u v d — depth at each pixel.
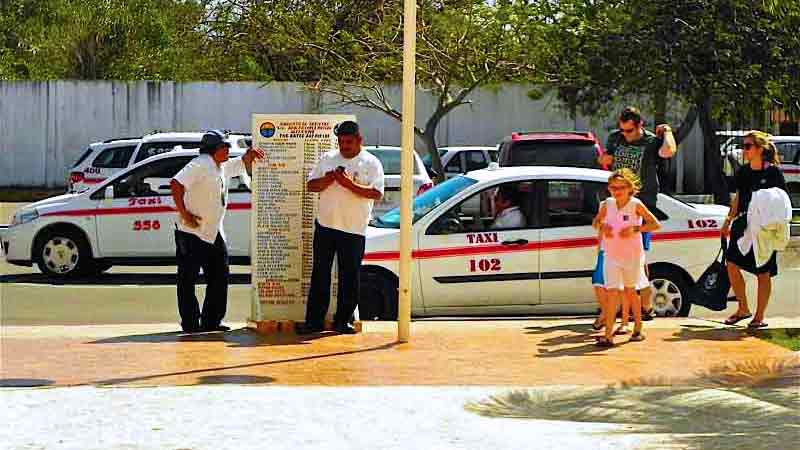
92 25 41.06
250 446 7.12
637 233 11.08
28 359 10.13
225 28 30.39
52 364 9.91
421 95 34.12
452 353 10.54
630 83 24.89
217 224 11.66
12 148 36.25
